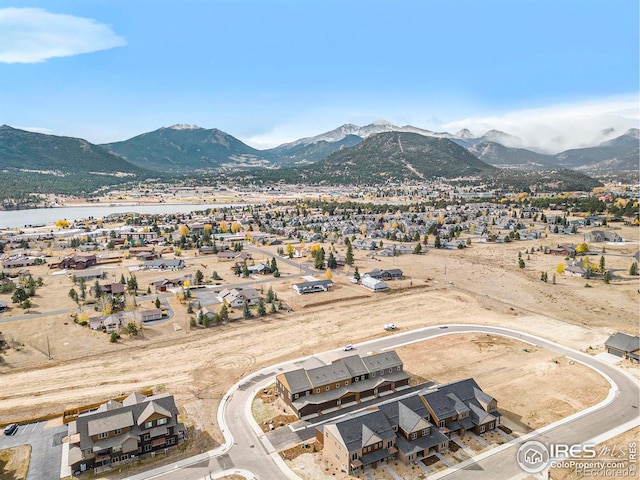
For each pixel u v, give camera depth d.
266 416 71.94
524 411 72.19
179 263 178.12
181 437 66.50
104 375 86.19
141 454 63.06
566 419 69.62
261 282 154.62
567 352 94.31
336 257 192.00
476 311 122.62
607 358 91.00
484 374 85.00
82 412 72.25
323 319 117.12
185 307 126.12
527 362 89.81
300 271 171.00
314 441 65.44
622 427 67.12
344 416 71.81
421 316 119.00
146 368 89.06
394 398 77.62
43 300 133.50
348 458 57.78
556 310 122.69
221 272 170.62
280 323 114.31
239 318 117.44
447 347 98.00
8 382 83.62
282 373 78.19
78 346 99.69
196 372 87.25
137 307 125.56
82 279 149.50
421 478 57.25
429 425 63.75
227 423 70.06
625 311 120.62
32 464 60.62
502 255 195.75
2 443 65.62
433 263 182.88
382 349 97.38
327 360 90.94
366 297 137.00
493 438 65.62
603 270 159.50
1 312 122.38
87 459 59.38
